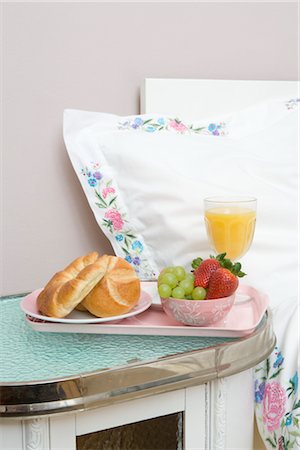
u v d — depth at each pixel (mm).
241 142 1408
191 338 990
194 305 949
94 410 865
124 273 1000
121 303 973
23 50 1346
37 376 844
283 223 1308
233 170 1335
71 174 1429
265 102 1521
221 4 1541
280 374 1112
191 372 891
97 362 895
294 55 1650
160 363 870
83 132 1382
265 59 1619
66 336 1006
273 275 1273
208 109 1499
